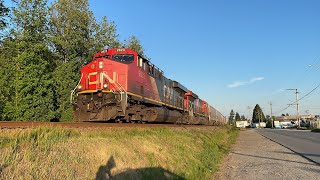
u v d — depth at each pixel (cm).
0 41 2564
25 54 2356
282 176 1305
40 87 2380
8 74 2295
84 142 930
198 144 2095
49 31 2953
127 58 1852
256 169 1505
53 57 3127
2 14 2458
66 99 2638
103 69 1723
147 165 1055
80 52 3422
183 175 1218
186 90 3438
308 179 1230
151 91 2127
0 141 734
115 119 1761
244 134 6003
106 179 814
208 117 5116
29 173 645
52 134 907
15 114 2214
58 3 3303
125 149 1050
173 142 1603
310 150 2308
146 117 2059
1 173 604
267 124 15988
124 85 1700
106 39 3578
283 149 2459
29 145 764
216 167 1631
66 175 710
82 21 3347
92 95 1723
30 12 2661
